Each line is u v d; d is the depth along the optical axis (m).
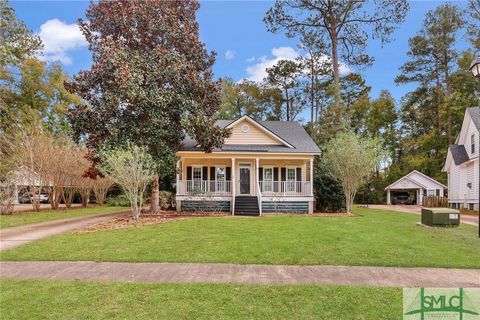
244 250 8.48
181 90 17.98
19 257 8.00
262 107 44.16
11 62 27.33
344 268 7.03
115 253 8.28
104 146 16.81
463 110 33.81
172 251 8.42
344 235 10.49
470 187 23.78
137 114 17.91
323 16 29.00
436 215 12.39
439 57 39.03
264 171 23.22
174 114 18.19
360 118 43.34
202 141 18.33
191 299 5.28
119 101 16.91
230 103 43.72
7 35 26.70
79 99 34.75
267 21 29.41
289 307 5.00
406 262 7.39
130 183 15.23
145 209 22.19
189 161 22.75
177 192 20.73
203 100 18.70
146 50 18.44
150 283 6.04
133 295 5.44
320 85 40.53
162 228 12.01
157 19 18.45
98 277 6.49
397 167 43.34
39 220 15.99
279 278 6.35
